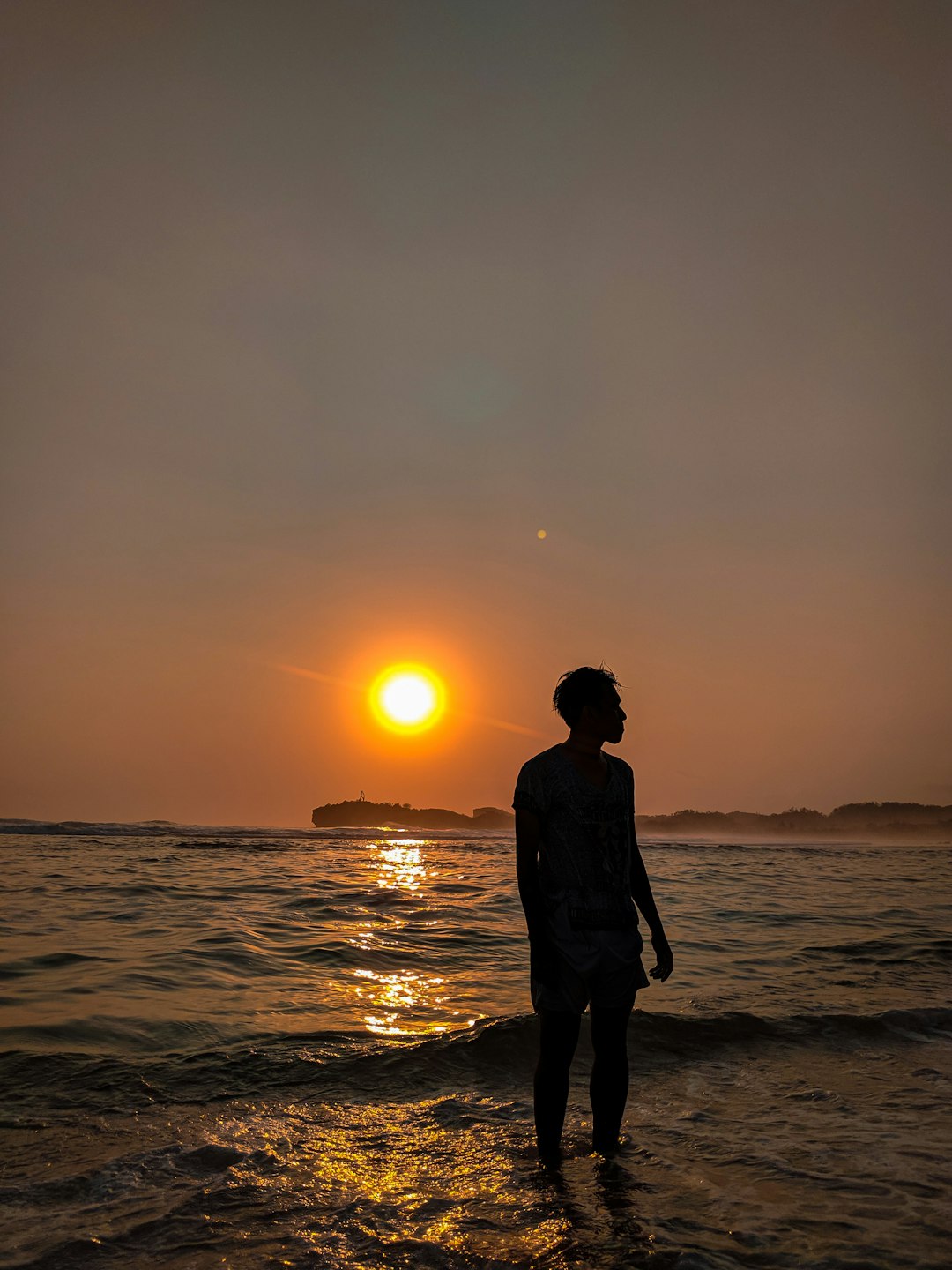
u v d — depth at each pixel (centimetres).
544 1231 264
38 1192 285
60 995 538
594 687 347
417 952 744
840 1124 365
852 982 661
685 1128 360
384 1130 350
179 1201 280
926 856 2827
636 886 354
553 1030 328
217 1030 479
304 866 1603
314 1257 246
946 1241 261
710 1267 242
